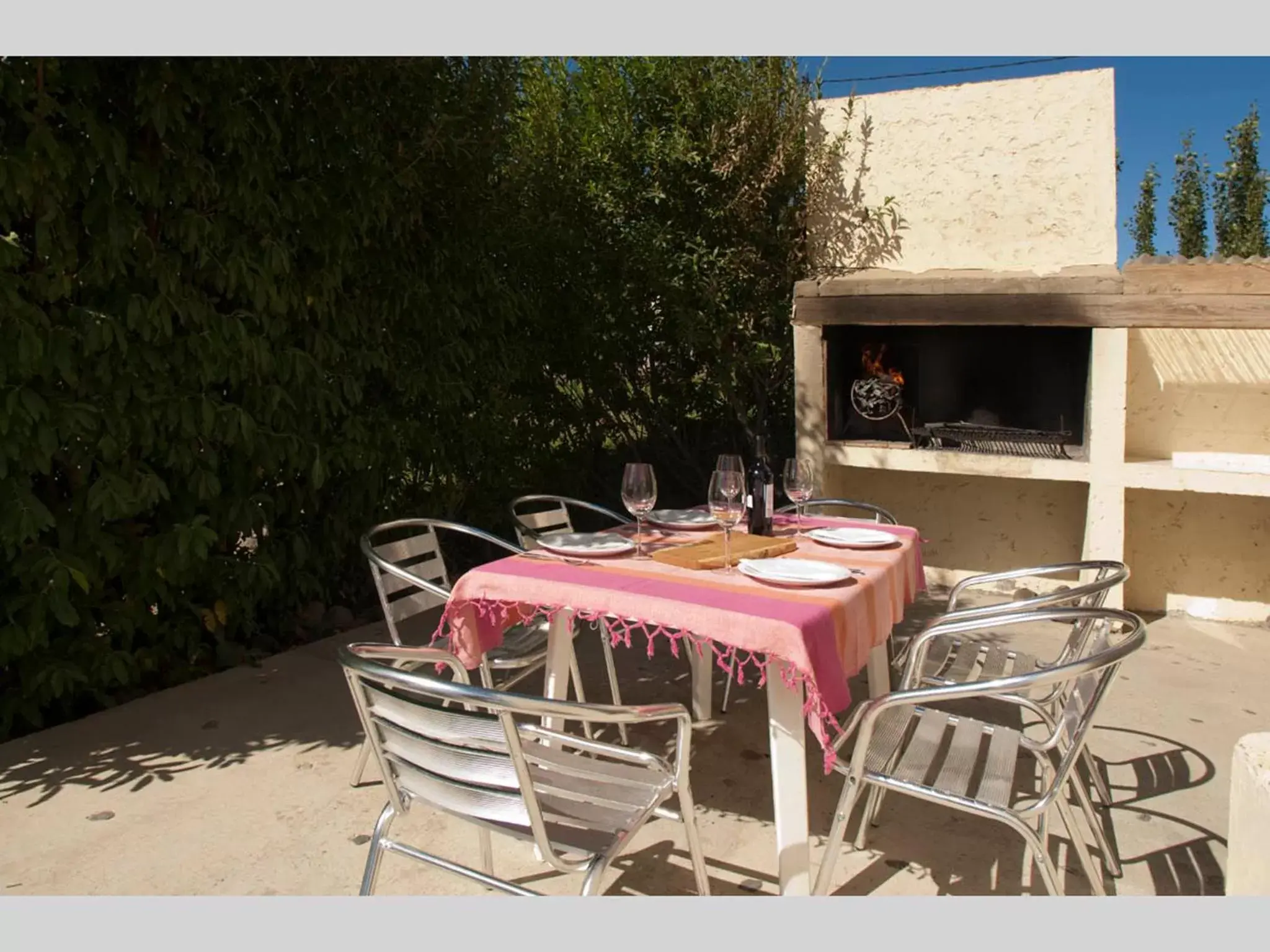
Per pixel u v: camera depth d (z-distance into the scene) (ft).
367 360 13.62
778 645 6.42
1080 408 15.40
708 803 9.04
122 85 10.37
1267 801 5.07
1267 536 15.06
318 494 14.01
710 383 19.85
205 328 11.13
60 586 9.82
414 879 7.62
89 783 9.30
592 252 18.43
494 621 8.25
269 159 11.68
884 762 6.93
